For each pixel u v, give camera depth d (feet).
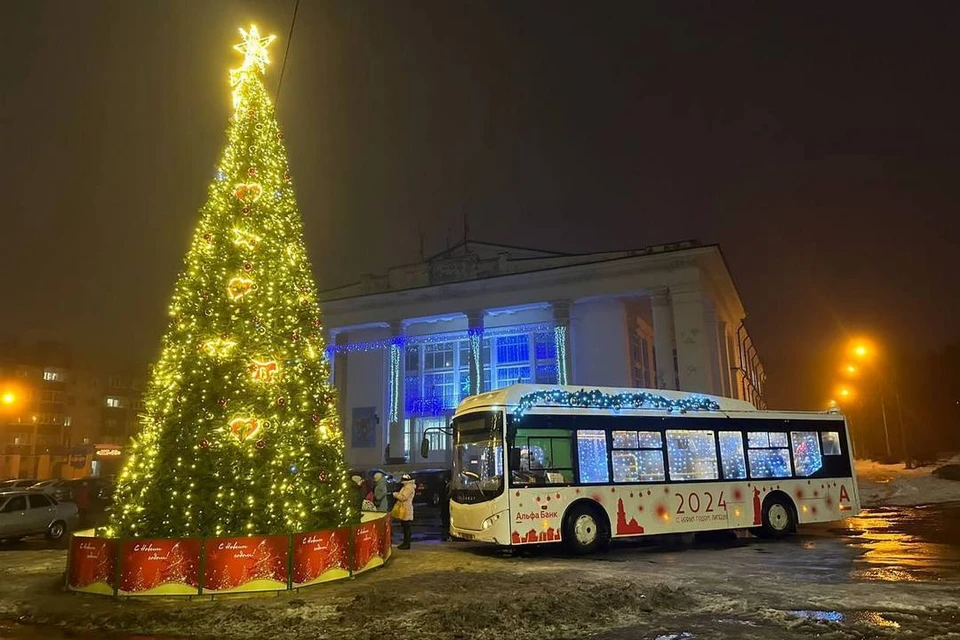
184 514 33.76
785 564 40.63
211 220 40.01
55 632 26.63
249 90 43.24
